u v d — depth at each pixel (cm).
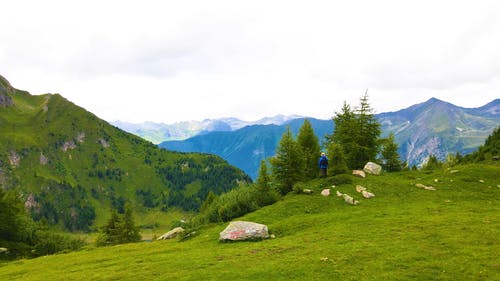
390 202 4366
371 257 2436
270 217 4216
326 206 4403
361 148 6644
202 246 3581
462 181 5112
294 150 5544
